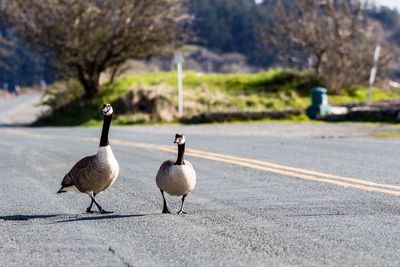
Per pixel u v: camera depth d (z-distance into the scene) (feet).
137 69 295.69
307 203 58.59
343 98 240.94
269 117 190.90
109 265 38.96
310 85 252.21
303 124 169.99
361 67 254.47
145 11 253.03
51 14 243.19
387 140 118.52
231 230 48.06
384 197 60.70
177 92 227.81
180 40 269.03
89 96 254.47
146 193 66.69
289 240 44.47
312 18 267.39
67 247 43.91
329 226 48.75
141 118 205.98
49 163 96.58
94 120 230.68
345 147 106.42
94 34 247.09
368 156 93.30
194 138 135.44
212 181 73.36
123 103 226.79
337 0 268.62
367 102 203.21
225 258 39.96
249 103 221.25
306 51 268.21
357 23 258.37
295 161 89.66
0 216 56.49
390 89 277.64
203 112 206.69
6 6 244.42
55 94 261.03
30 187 73.61
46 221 53.67
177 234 47.14
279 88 247.91
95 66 253.03
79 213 57.11
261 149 107.24
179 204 59.88
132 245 44.04
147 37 254.47
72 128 200.13
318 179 72.59
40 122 245.86
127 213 56.39
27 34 246.68
